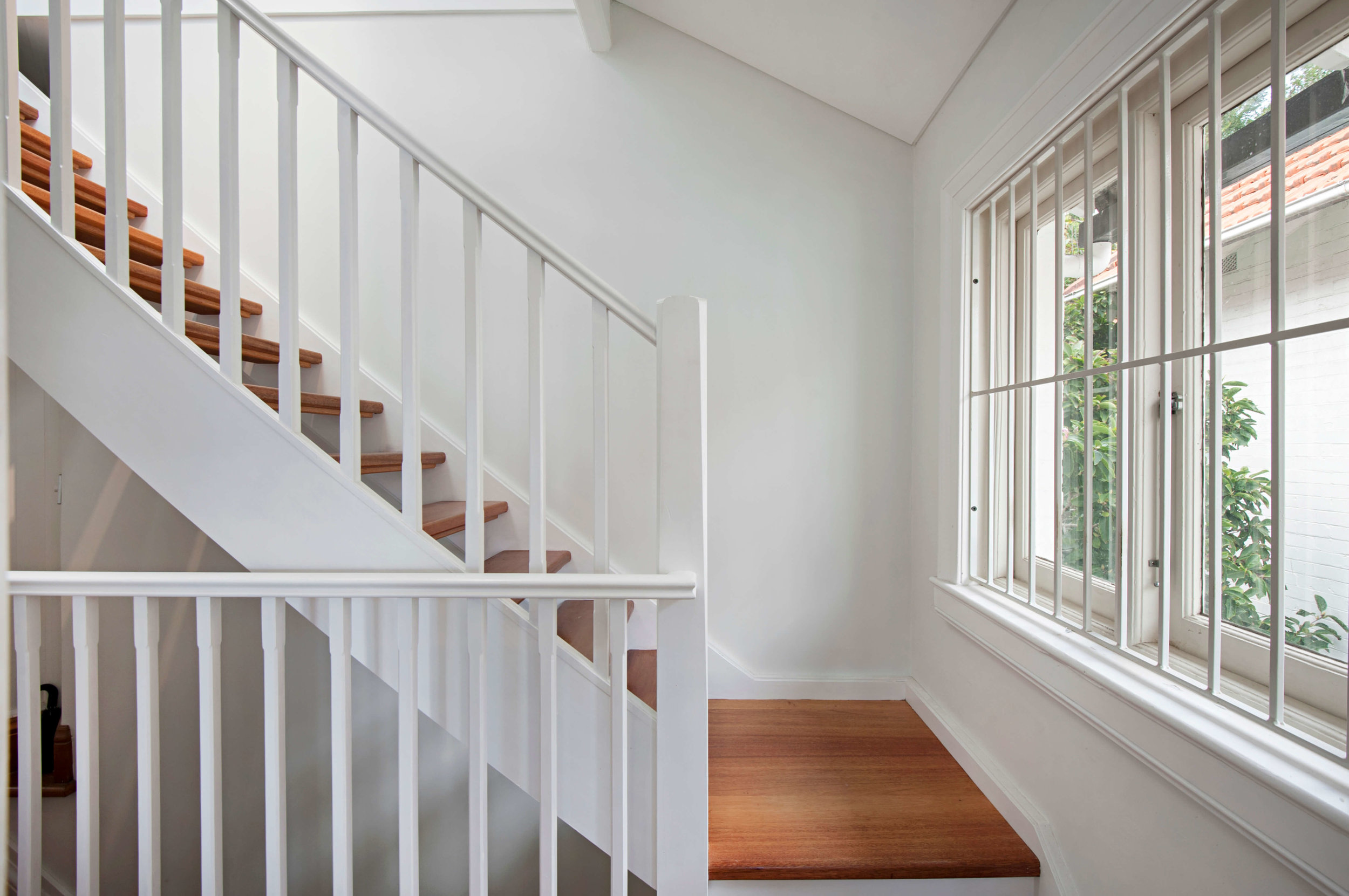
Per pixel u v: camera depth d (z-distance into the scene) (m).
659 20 2.20
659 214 2.21
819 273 2.21
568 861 2.21
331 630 1.21
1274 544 0.97
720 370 2.22
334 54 2.23
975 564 1.89
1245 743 0.95
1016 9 1.54
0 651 0.45
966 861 1.37
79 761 1.16
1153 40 1.13
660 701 1.20
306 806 2.26
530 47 2.23
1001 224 1.79
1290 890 0.87
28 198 1.28
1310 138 0.94
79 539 2.20
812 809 1.55
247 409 1.27
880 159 2.21
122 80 1.26
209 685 1.19
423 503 2.21
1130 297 1.27
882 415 2.22
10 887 1.47
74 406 1.28
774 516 2.22
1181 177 1.19
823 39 1.90
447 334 2.22
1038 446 1.63
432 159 1.23
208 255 2.24
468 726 1.29
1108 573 1.38
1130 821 1.15
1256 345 1.00
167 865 2.22
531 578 1.17
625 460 2.20
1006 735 1.59
